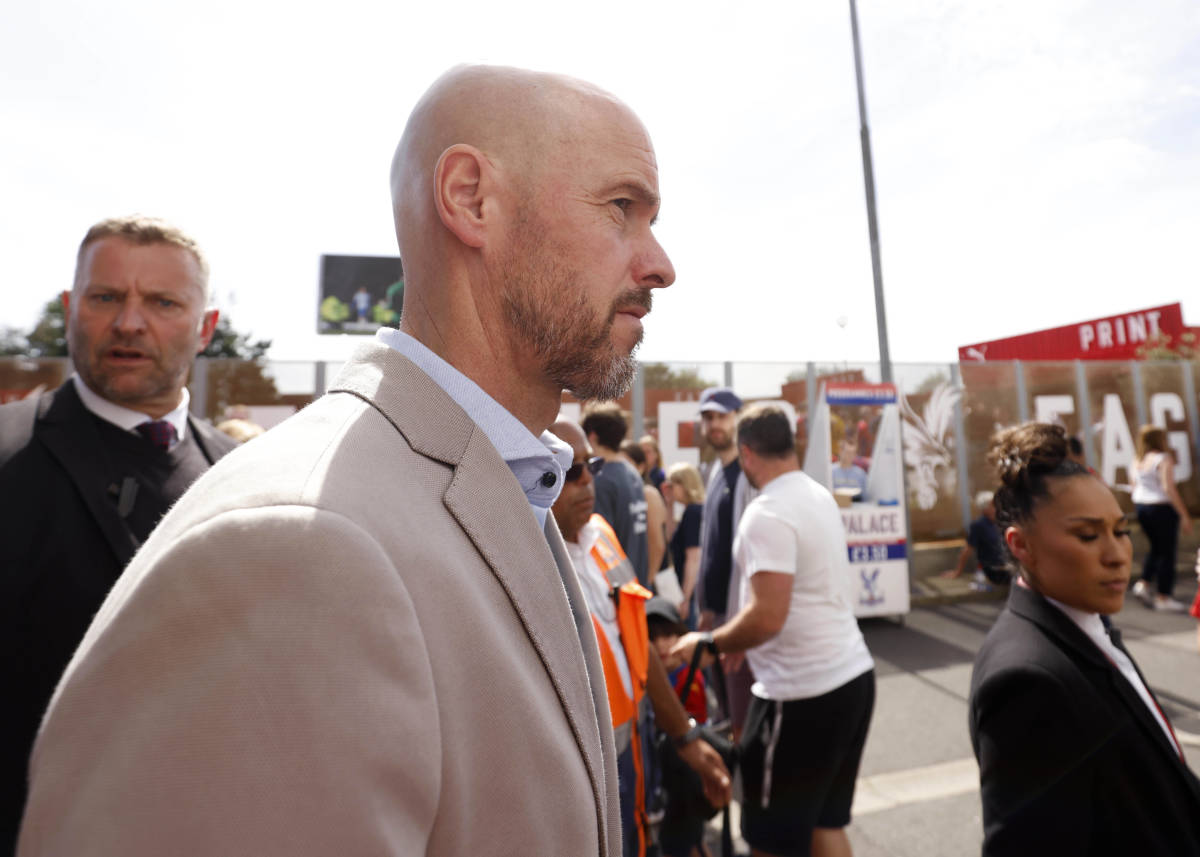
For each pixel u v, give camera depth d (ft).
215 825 1.19
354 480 1.60
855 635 7.61
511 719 1.66
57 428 4.20
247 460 1.63
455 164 2.11
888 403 22.30
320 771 1.25
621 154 2.18
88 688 1.30
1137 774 3.58
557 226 2.09
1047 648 3.86
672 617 7.72
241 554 1.32
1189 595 24.16
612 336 2.18
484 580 1.79
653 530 13.41
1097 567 3.89
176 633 1.28
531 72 2.23
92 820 1.20
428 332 2.23
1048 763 3.62
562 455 2.67
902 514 22.03
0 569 3.73
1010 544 4.33
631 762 6.04
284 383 22.85
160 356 4.39
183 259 4.55
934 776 11.44
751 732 7.57
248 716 1.24
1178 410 29.91
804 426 25.20
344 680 1.30
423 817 1.42
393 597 1.42
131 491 4.20
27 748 3.65
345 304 56.54
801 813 7.11
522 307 2.10
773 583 7.19
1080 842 3.51
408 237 2.31
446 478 1.88
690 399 24.89
